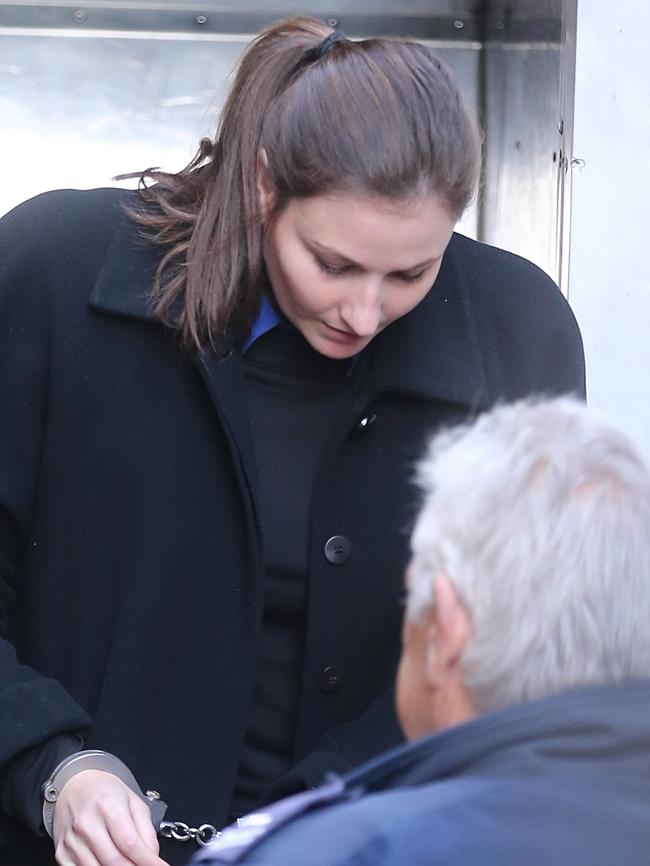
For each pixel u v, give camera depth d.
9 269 4.90
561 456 2.90
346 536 5.03
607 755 2.71
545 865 2.58
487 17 7.95
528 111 7.61
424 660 3.03
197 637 4.93
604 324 7.40
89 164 7.93
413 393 5.04
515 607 2.79
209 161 4.98
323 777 4.75
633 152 7.30
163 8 7.89
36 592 5.01
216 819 4.94
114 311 4.85
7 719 4.68
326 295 4.41
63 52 7.87
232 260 4.70
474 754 2.78
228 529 4.94
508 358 5.31
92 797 4.50
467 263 5.37
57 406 4.91
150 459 4.89
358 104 4.23
